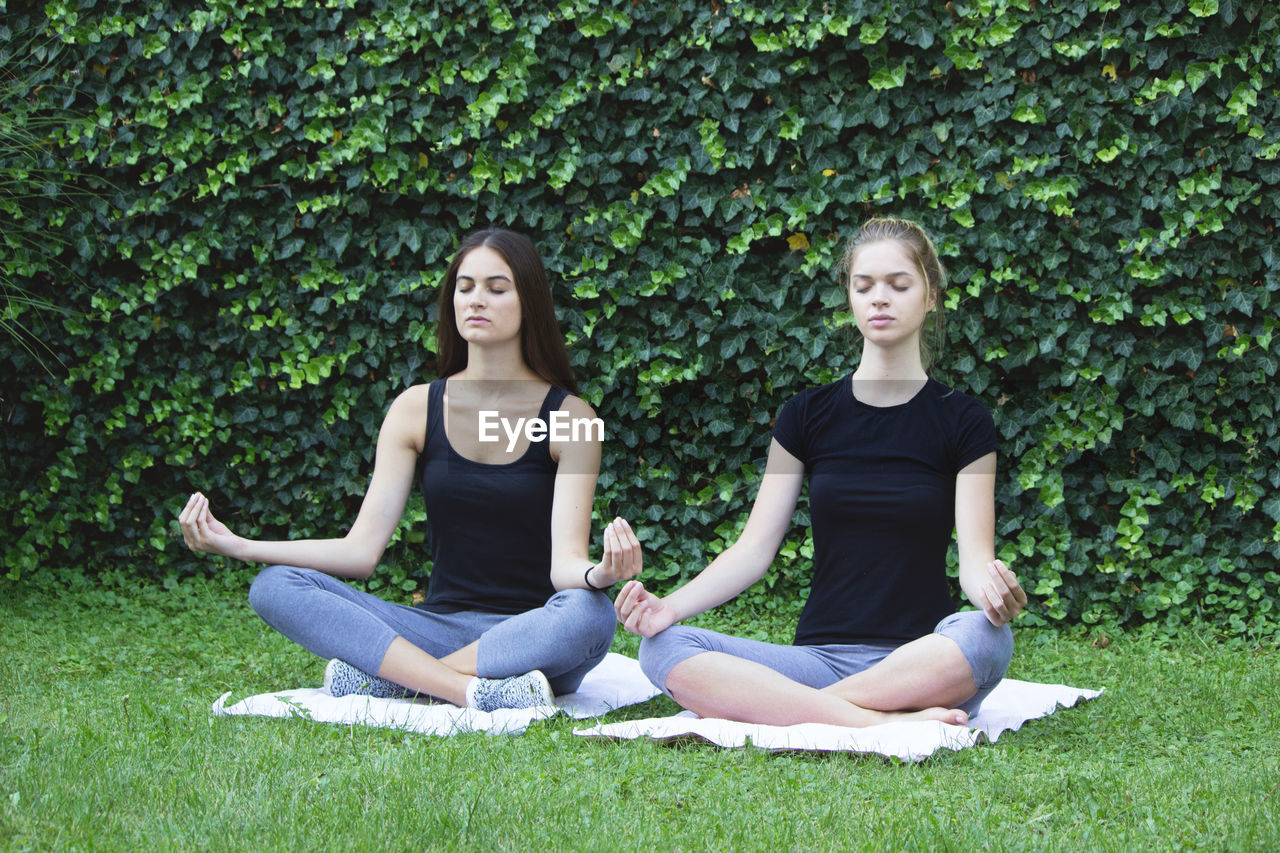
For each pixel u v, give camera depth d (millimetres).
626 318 4680
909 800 2320
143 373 4996
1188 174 4324
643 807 2266
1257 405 4387
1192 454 4465
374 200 4797
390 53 4656
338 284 4820
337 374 4934
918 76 4410
